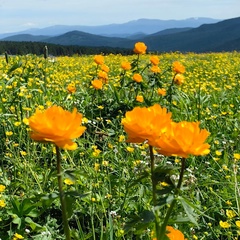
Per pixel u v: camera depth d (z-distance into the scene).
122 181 3.56
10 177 3.77
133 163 3.84
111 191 3.40
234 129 5.27
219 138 5.00
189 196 3.29
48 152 4.30
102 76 6.28
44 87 6.69
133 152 4.31
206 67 13.41
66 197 1.47
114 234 2.79
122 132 4.91
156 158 3.92
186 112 5.86
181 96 6.65
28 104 5.41
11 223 3.00
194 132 1.41
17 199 3.11
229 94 7.76
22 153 3.86
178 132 1.40
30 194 3.31
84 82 8.35
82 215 3.17
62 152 4.13
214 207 3.33
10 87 5.98
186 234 2.87
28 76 7.00
